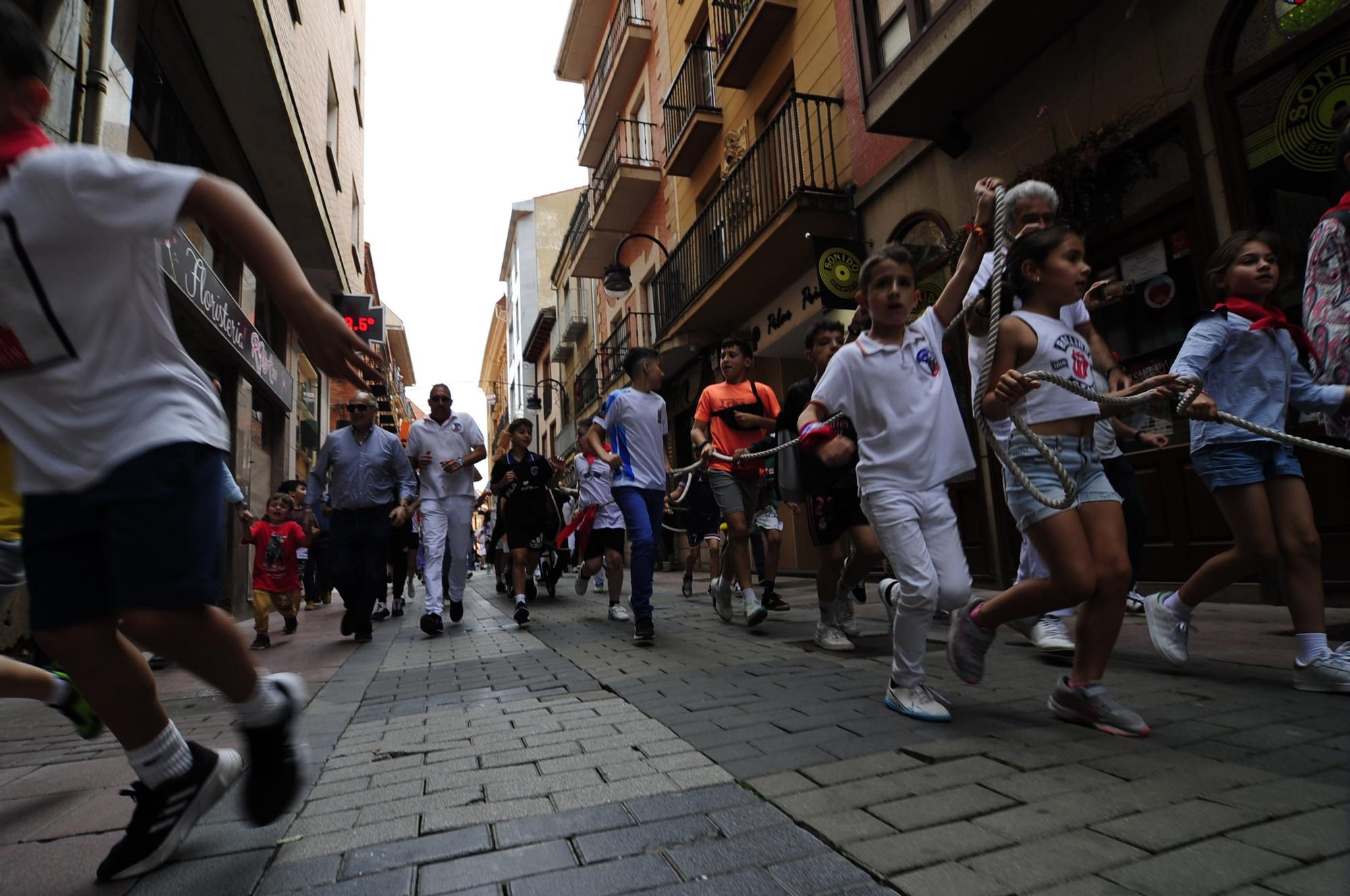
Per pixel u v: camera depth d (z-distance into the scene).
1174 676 3.15
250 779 1.79
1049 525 2.49
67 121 5.16
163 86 7.85
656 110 17.48
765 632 5.25
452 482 6.71
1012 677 3.36
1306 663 2.81
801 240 9.99
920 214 8.20
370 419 6.14
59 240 1.47
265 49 7.83
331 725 3.13
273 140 9.41
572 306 29.55
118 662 1.66
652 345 16.23
